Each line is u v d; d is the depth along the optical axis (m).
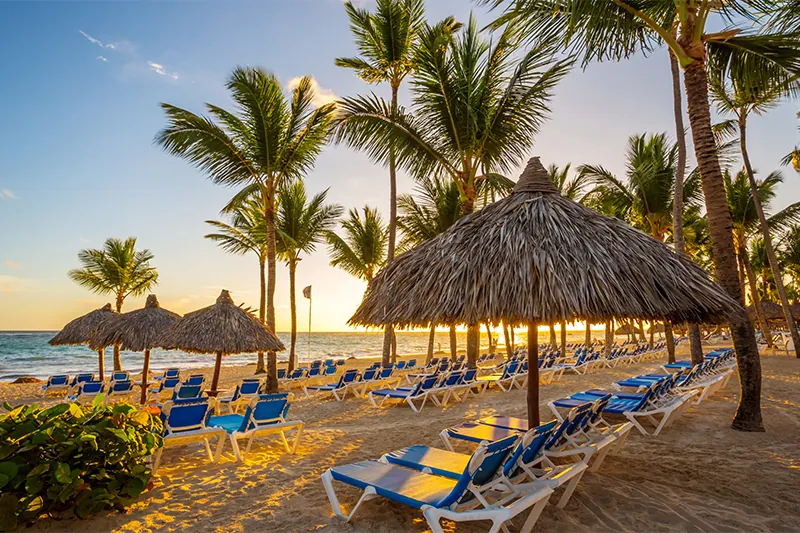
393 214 14.62
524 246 3.74
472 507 3.16
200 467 4.82
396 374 14.23
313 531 3.21
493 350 34.19
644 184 15.76
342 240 20.62
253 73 11.16
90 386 10.42
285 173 12.16
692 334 11.39
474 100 9.72
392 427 7.11
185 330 8.17
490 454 2.85
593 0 5.68
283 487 4.18
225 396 10.34
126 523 3.35
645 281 3.60
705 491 3.90
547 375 13.05
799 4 5.63
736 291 5.96
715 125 16.16
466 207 10.03
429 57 9.70
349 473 3.43
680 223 11.35
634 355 17.91
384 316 4.19
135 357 41.56
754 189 17.08
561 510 3.51
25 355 40.88
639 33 6.54
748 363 6.03
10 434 3.26
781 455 4.94
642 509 3.53
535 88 8.88
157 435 4.05
